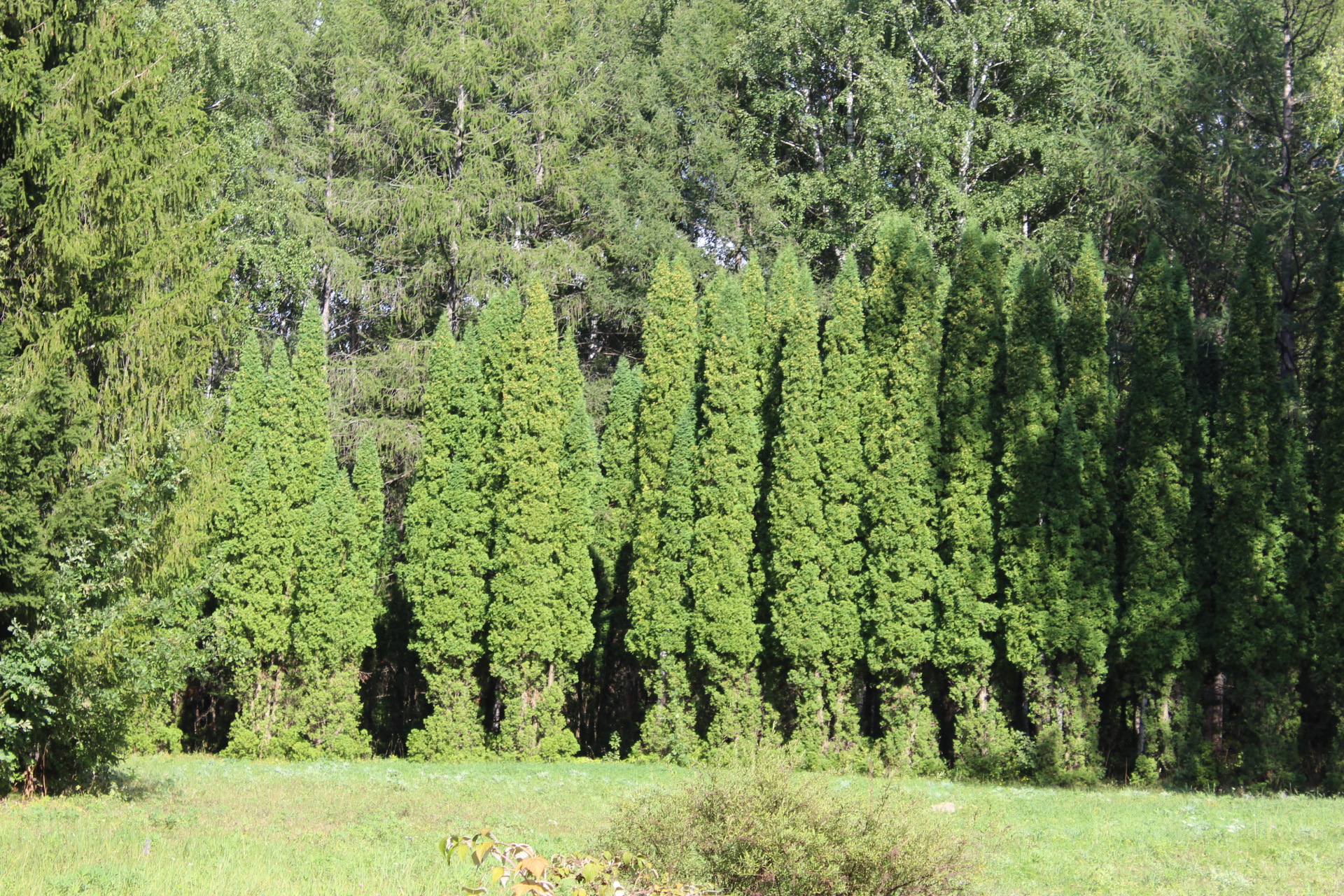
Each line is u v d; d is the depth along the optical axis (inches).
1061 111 1363.2
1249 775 885.8
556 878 245.9
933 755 949.2
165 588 662.5
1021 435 964.6
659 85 1491.1
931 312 1014.4
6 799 581.9
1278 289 1010.7
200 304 690.8
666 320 1080.8
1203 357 1040.2
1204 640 920.3
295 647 1039.6
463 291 1432.1
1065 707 929.5
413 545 1075.3
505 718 1037.8
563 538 1055.6
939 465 989.2
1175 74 1189.1
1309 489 932.0
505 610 1031.0
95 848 436.5
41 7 629.3
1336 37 1181.1
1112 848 525.3
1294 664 896.9
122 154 637.9
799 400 1011.3
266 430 1087.6
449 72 1439.5
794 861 344.5
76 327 621.6
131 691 634.8
